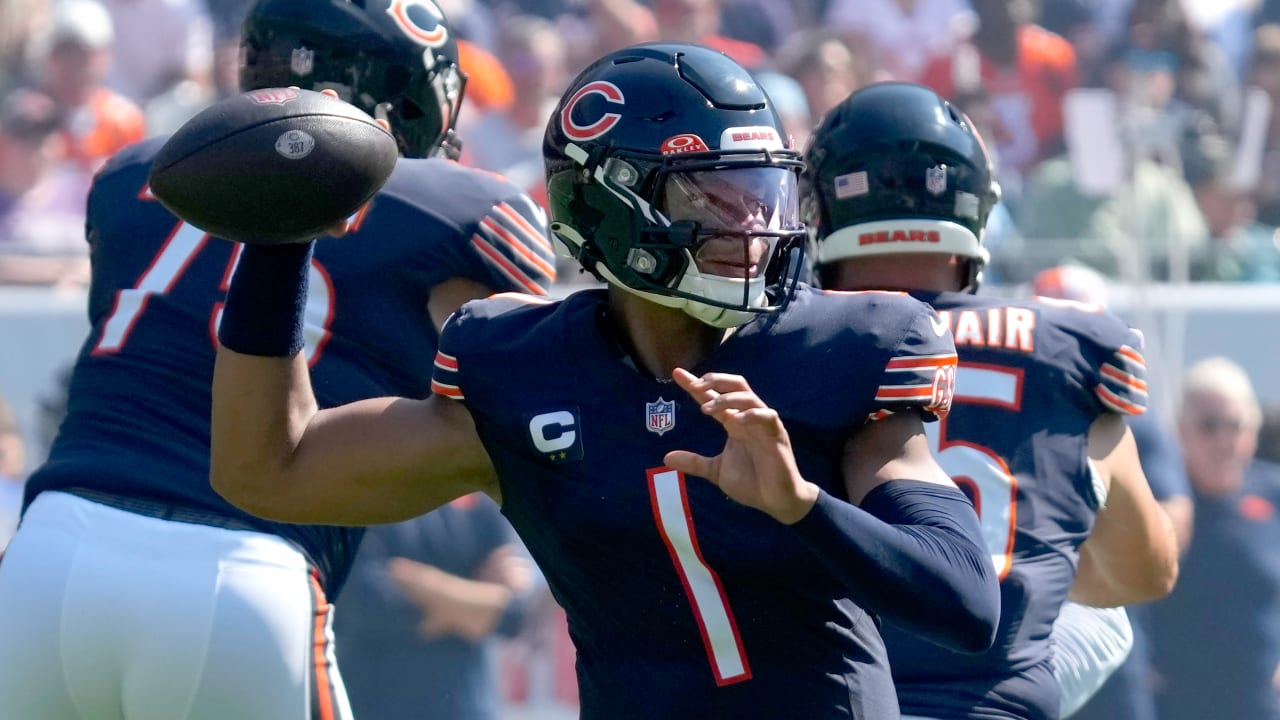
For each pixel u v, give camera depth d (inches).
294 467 342.6
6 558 410.9
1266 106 1184.2
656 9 1201.4
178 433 413.4
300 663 404.2
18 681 398.6
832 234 453.1
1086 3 1258.6
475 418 338.0
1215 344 845.2
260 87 456.4
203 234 433.4
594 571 332.2
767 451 290.5
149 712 398.6
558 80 1106.7
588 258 340.2
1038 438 431.8
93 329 440.8
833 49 1125.7
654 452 324.8
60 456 420.8
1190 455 786.2
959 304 443.2
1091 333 441.7
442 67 464.8
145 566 397.1
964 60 1219.9
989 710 410.3
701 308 324.5
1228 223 984.9
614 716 336.5
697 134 325.4
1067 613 496.7
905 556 299.7
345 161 320.5
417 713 668.1
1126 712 715.4
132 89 1147.3
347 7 451.5
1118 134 900.6
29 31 1061.1
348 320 426.0
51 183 989.8
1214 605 778.2
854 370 323.6
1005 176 1160.2
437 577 674.2
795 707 327.0
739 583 324.2
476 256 434.0
